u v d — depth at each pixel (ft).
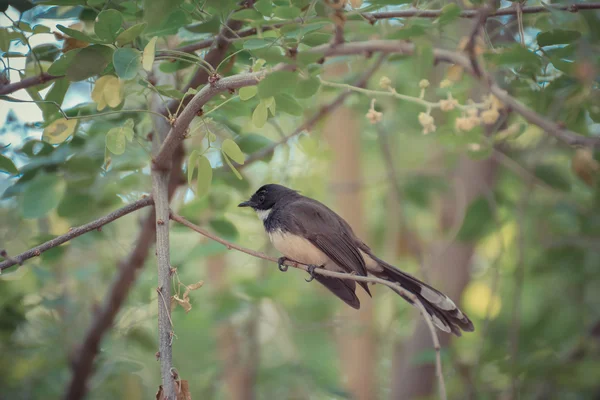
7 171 26.09
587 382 35.29
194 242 43.57
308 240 31.32
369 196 53.88
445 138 30.68
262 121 22.53
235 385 42.01
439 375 17.39
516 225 45.55
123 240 41.70
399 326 47.65
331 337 46.73
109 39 21.62
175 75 30.12
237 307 37.37
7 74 23.85
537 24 28.25
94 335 34.76
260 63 22.65
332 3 21.91
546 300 46.11
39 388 39.45
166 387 17.89
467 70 28.35
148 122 30.81
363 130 48.67
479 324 45.09
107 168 29.55
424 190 45.80
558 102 30.22
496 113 26.68
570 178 41.93
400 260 48.80
